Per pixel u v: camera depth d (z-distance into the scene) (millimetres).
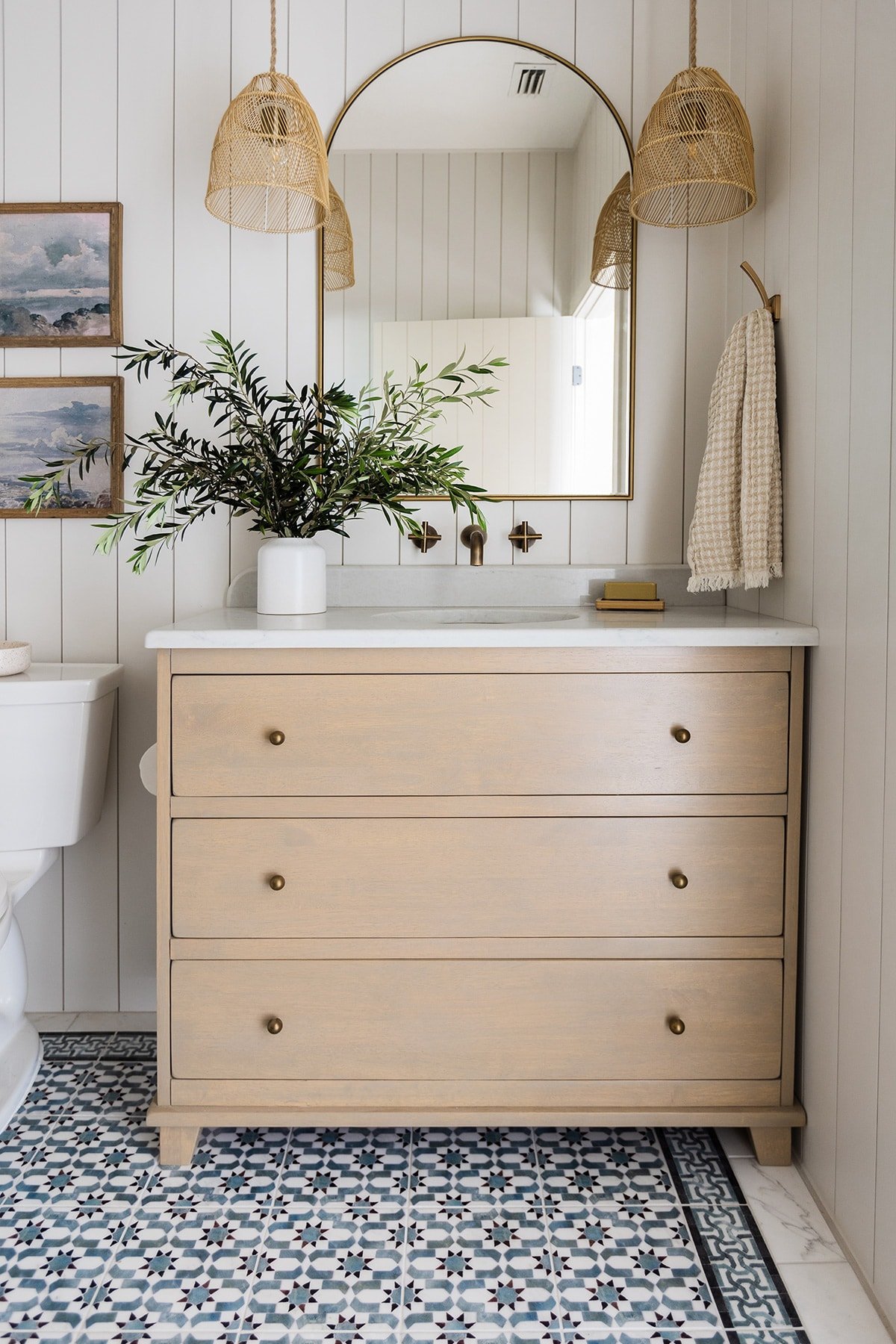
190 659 1500
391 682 1498
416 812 1513
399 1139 1680
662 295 2023
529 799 1515
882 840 1285
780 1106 1561
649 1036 1545
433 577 2031
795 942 1543
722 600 2043
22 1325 1251
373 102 2006
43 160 2020
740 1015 1549
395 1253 1385
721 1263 1368
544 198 2014
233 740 1508
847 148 1396
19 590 2072
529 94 2004
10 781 1807
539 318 2021
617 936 1534
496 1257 1379
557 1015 1537
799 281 1602
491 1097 1543
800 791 1533
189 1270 1349
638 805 1521
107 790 2084
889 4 1246
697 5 1981
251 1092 1546
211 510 1940
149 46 2000
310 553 1781
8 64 2006
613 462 2041
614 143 2006
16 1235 1418
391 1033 1536
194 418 2041
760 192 1803
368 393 2033
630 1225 1447
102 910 2104
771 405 1676
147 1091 1831
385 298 2025
